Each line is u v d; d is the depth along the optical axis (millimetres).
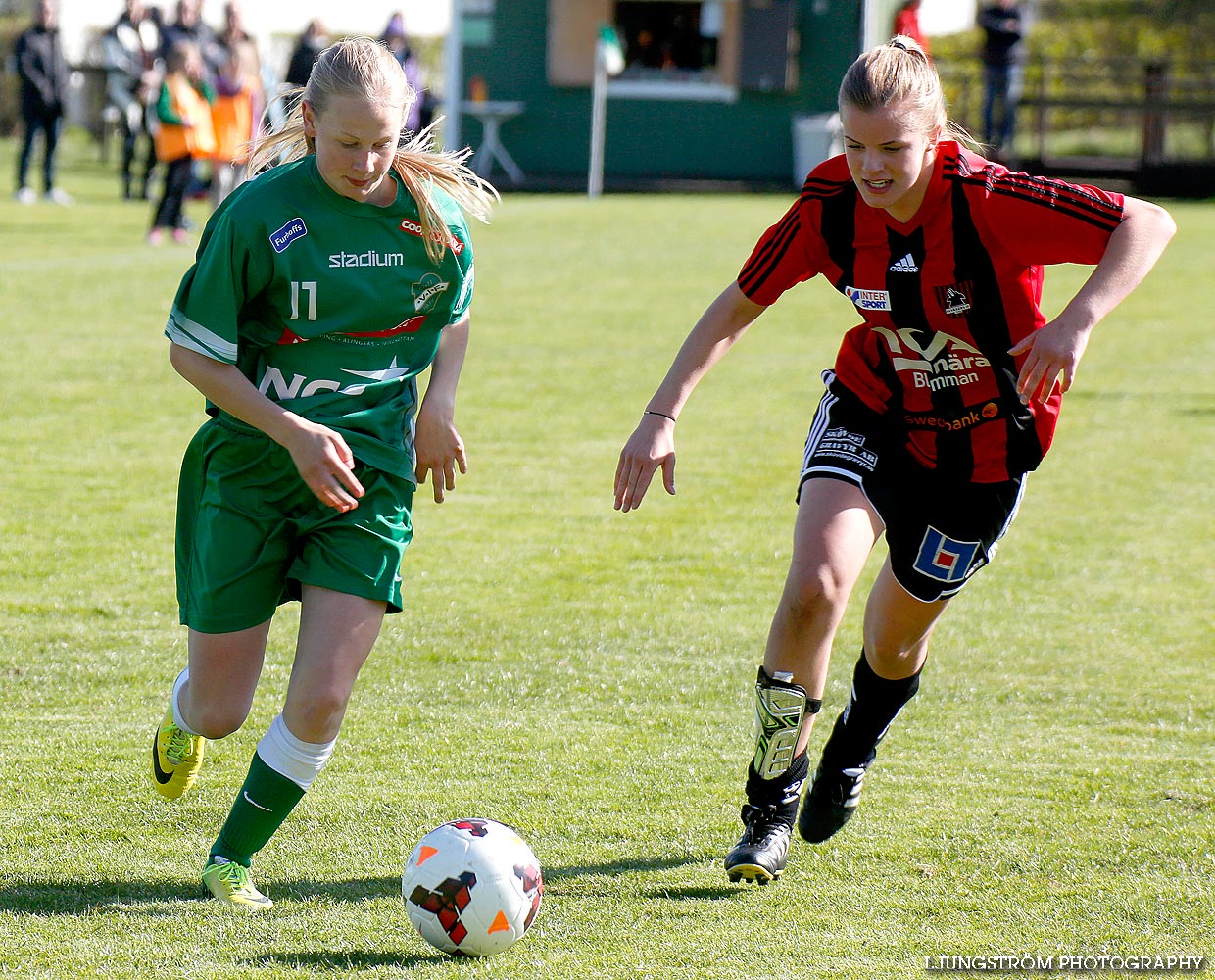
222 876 11992
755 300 12711
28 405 31016
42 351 36406
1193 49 114062
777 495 26438
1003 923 11844
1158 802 14344
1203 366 39750
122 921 11672
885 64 11188
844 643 19406
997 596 21250
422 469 12789
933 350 12344
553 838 13445
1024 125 107438
